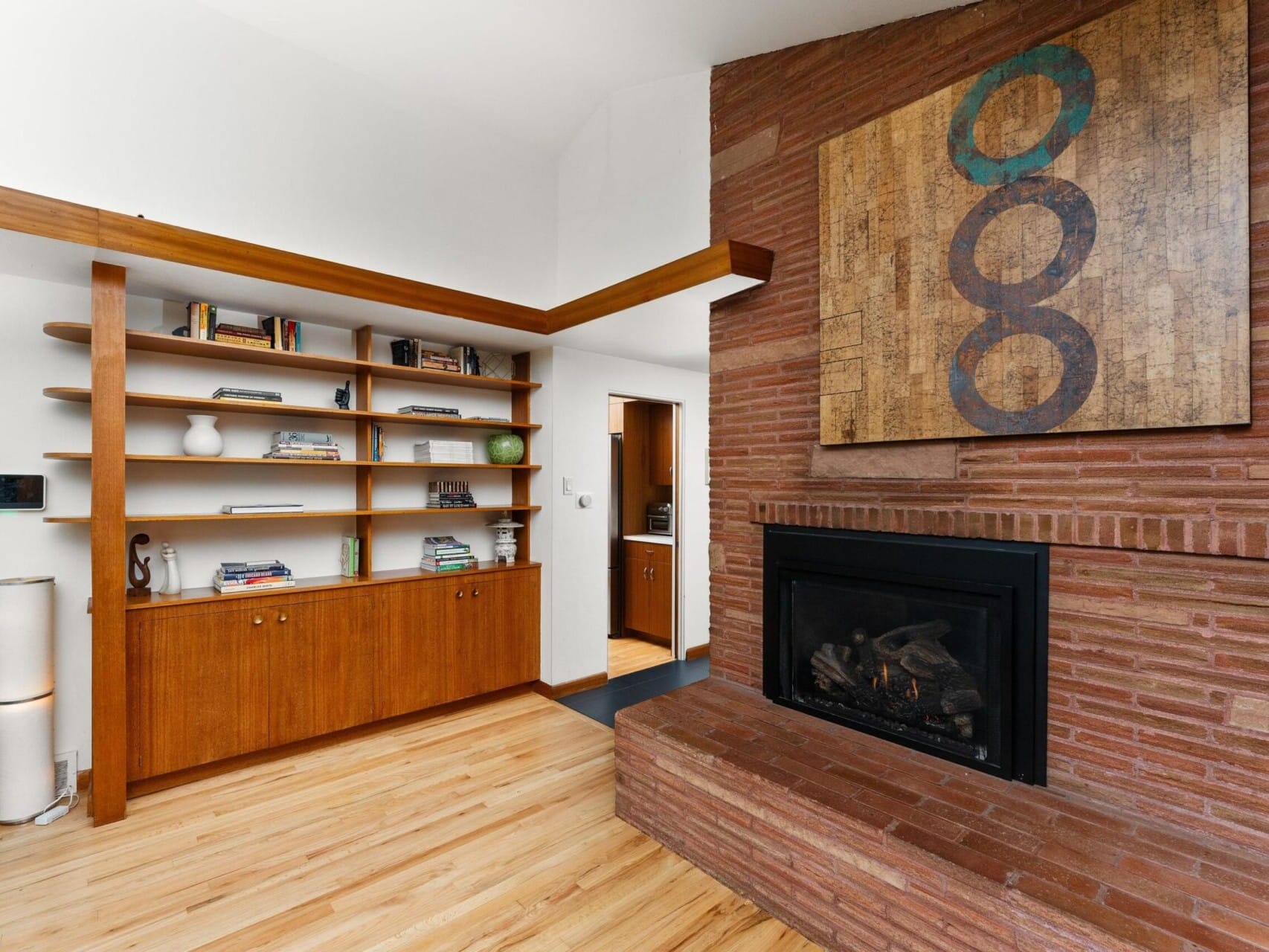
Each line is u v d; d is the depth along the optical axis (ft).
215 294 9.25
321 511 10.46
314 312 10.21
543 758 9.98
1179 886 4.87
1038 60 6.36
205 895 6.63
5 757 7.90
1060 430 6.21
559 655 13.02
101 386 8.02
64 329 8.10
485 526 13.46
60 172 8.18
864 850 5.72
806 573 8.56
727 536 9.64
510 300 12.58
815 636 8.50
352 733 10.77
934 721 7.26
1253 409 5.23
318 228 10.26
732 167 9.63
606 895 6.71
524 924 6.23
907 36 7.62
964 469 7.02
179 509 9.88
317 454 10.37
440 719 11.64
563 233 13.04
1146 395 5.69
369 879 6.92
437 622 11.50
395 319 10.65
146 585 9.27
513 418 13.84
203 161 9.20
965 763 6.88
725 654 9.68
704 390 16.06
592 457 13.62
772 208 9.07
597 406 13.69
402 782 9.15
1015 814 5.92
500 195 12.39
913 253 7.32
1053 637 6.40
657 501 18.22
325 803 8.53
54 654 8.38
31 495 8.54
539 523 13.17
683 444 15.61
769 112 9.14
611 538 17.83
